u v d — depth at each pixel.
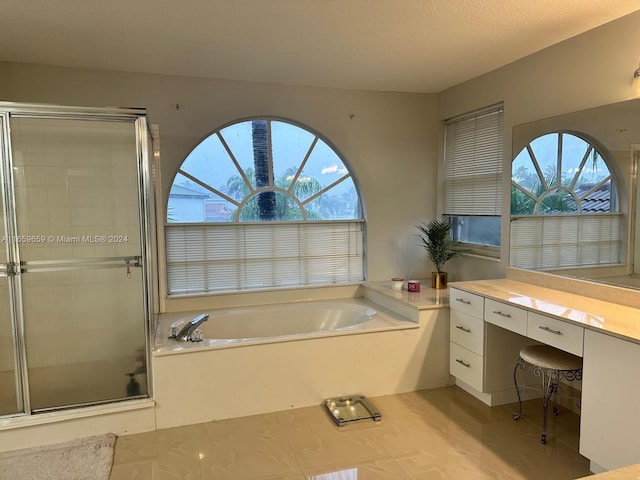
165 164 3.55
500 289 2.92
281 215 3.99
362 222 4.22
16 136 2.61
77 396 2.73
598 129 2.58
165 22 2.48
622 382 1.88
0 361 2.57
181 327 3.16
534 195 3.08
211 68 3.35
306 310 3.84
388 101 4.15
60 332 2.71
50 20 2.44
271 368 2.88
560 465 2.28
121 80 3.39
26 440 2.50
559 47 2.86
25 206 2.64
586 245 2.66
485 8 2.35
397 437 2.57
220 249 3.81
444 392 3.19
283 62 3.23
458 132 4.07
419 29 2.63
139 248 2.82
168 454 2.42
